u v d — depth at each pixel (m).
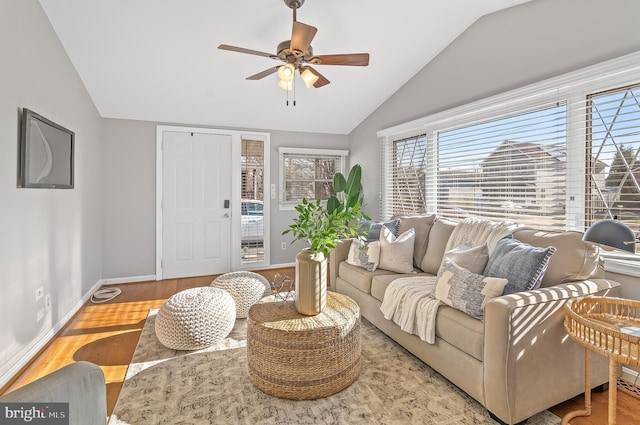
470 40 3.06
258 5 2.56
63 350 2.40
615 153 2.13
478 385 1.68
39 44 2.40
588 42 2.22
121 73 3.28
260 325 1.88
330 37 3.04
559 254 1.93
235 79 3.57
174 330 2.30
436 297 2.06
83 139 3.35
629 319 1.61
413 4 2.68
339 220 2.06
